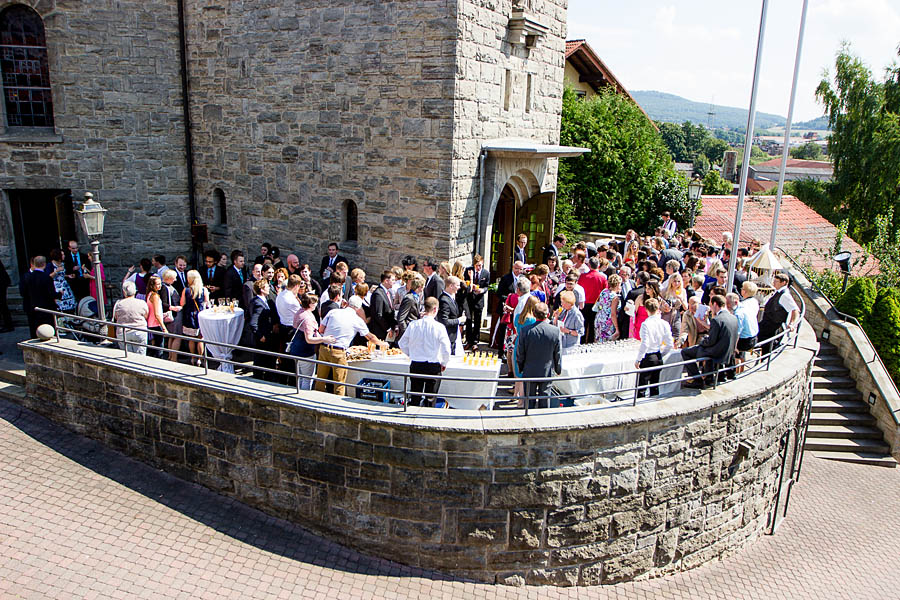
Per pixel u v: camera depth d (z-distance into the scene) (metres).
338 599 7.62
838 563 10.59
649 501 8.90
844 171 33.59
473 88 12.68
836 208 34.06
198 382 9.01
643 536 9.02
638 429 8.47
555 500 8.27
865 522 11.94
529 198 16.53
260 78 14.49
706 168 90.38
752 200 28.69
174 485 9.29
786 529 11.55
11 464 9.08
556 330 8.50
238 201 15.58
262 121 14.70
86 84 15.30
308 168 14.20
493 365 9.42
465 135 12.62
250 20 14.33
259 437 8.75
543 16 15.24
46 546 7.66
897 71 32.47
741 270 14.48
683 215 27.25
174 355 10.84
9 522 7.92
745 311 10.16
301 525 8.76
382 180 13.23
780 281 11.59
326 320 9.20
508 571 8.42
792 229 26.72
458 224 12.92
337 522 8.54
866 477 13.55
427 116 12.45
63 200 15.66
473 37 12.41
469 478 8.05
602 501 8.53
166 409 9.35
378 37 12.67
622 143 27.45
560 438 8.09
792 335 11.82
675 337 10.48
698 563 9.84
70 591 7.07
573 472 8.25
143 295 11.60
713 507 9.72
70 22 14.95
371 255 13.68
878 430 14.67
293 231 14.77
